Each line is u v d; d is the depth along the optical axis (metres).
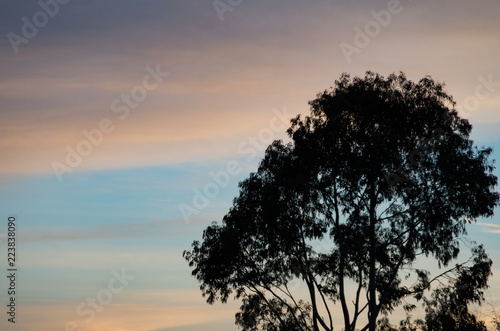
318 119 44.19
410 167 42.62
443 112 43.47
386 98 43.81
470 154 43.09
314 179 44.06
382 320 44.75
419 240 43.31
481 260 43.56
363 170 41.84
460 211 43.00
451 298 43.69
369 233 43.56
